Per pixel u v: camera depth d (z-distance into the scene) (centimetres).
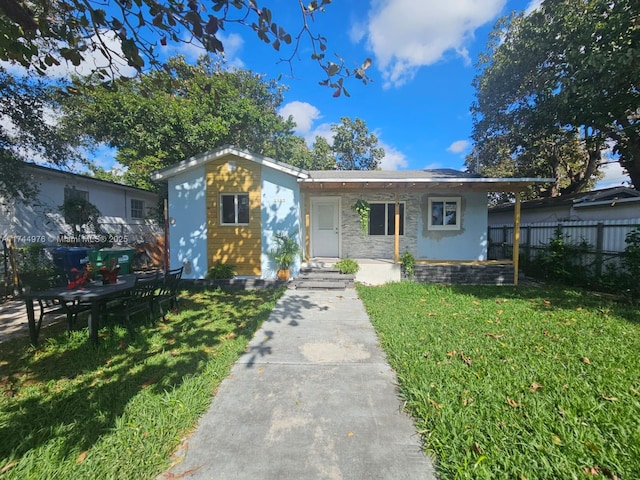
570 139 1067
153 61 265
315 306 621
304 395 286
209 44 218
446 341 406
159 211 1515
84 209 1016
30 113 676
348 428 237
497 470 189
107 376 322
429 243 1000
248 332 455
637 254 649
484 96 1295
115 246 1102
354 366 348
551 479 182
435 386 289
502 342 400
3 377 322
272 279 834
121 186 1366
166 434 229
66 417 252
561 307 582
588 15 717
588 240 796
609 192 928
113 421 245
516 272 846
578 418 237
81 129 1079
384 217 1018
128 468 197
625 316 515
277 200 856
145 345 406
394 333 443
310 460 204
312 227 1043
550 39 841
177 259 875
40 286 444
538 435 217
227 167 855
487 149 1614
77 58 246
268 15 206
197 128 1262
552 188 1510
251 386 303
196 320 521
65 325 497
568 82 743
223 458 206
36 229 1002
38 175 998
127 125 1184
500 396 267
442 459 201
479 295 700
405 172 1102
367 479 188
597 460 195
